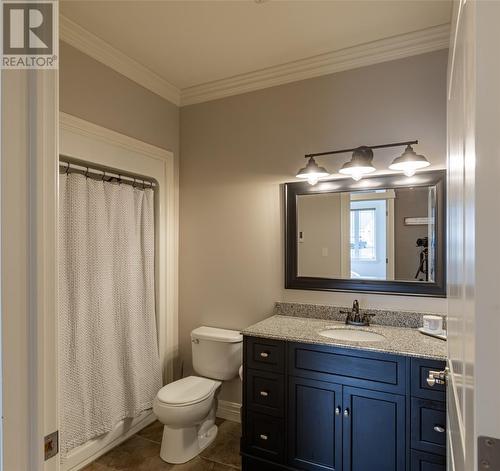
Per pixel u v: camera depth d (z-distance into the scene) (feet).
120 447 7.59
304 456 6.24
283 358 6.47
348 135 7.64
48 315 2.12
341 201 7.73
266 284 8.50
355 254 7.57
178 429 7.14
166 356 9.10
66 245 6.80
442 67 6.82
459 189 2.61
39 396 2.04
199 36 7.01
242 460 6.81
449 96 4.03
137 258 8.34
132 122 8.16
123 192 8.03
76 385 6.73
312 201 8.01
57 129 2.23
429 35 6.82
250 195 8.72
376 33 6.93
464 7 2.24
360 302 7.49
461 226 2.41
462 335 2.31
